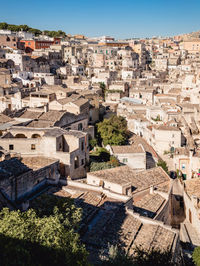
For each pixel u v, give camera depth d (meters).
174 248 35.38
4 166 42.59
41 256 24.00
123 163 76.00
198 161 74.69
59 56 196.00
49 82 136.75
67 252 24.56
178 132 86.94
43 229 25.36
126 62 196.00
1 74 119.81
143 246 35.00
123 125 97.00
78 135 62.53
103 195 46.66
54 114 77.94
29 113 79.88
